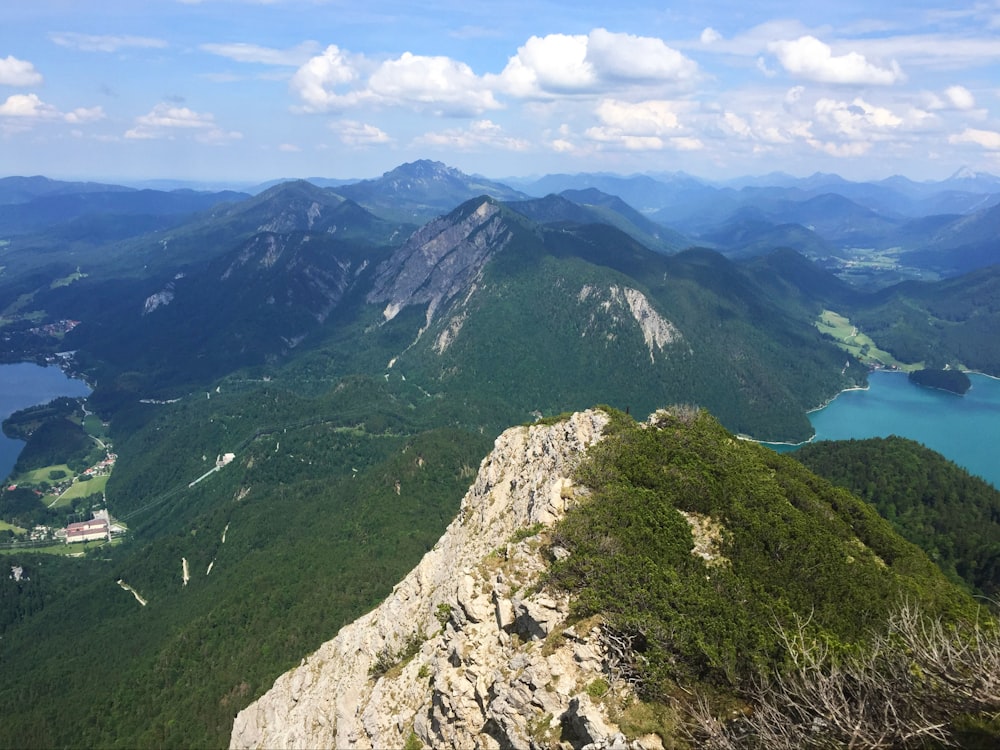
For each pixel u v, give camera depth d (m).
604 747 35.53
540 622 46.25
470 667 47.88
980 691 26.59
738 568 56.44
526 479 81.38
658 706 37.50
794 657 33.81
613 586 47.75
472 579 55.31
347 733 61.72
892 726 28.33
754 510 65.31
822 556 59.97
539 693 41.28
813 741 29.73
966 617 51.03
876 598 54.94
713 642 41.22
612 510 60.00
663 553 54.97
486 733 44.44
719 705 37.19
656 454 74.25
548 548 55.81
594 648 42.41
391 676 61.84
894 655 31.84
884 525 79.56
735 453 81.12
